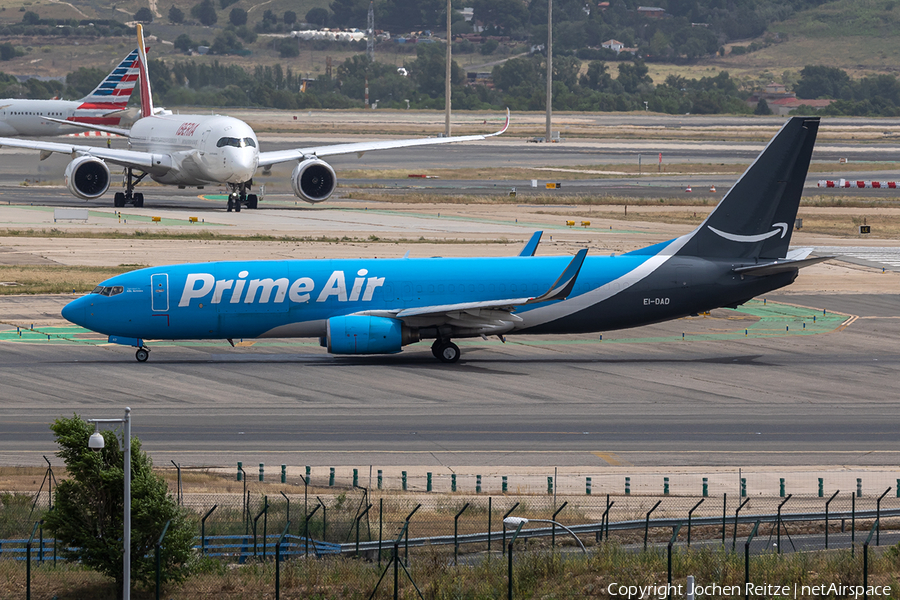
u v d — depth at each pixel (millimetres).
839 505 135625
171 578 103250
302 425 176875
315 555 113938
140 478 102375
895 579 104250
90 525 102188
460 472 152125
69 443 101500
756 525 119938
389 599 101125
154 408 186625
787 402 195125
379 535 116062
